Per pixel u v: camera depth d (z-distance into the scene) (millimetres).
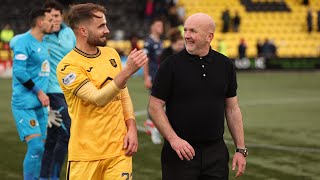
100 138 8039
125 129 8273
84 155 8039
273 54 53906
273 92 34969
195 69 8398
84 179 8062
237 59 52594
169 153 8531
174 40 17031
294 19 62188
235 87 8750
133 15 60062
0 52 49969
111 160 8086
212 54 8539
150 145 17281
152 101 8445
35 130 11789
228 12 58594
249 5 62562
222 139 8695
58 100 12102
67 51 12258
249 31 60500
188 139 8438
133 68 7449
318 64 53656
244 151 8789
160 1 58062
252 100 30688
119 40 55125
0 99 29953
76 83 7863
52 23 11805
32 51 11742
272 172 14125
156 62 17828
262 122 22672
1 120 22734
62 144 12062
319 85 39969
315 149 17062
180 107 8406
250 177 13625
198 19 8359
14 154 16203
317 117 24234
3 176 13641
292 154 16297
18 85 11789
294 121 23016
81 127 8055
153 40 17828
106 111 8039
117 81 7520
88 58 8078
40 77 11914
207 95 8414
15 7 58375
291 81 43281
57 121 12023
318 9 63250
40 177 11961
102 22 7992
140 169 14367
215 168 8484
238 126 8805
